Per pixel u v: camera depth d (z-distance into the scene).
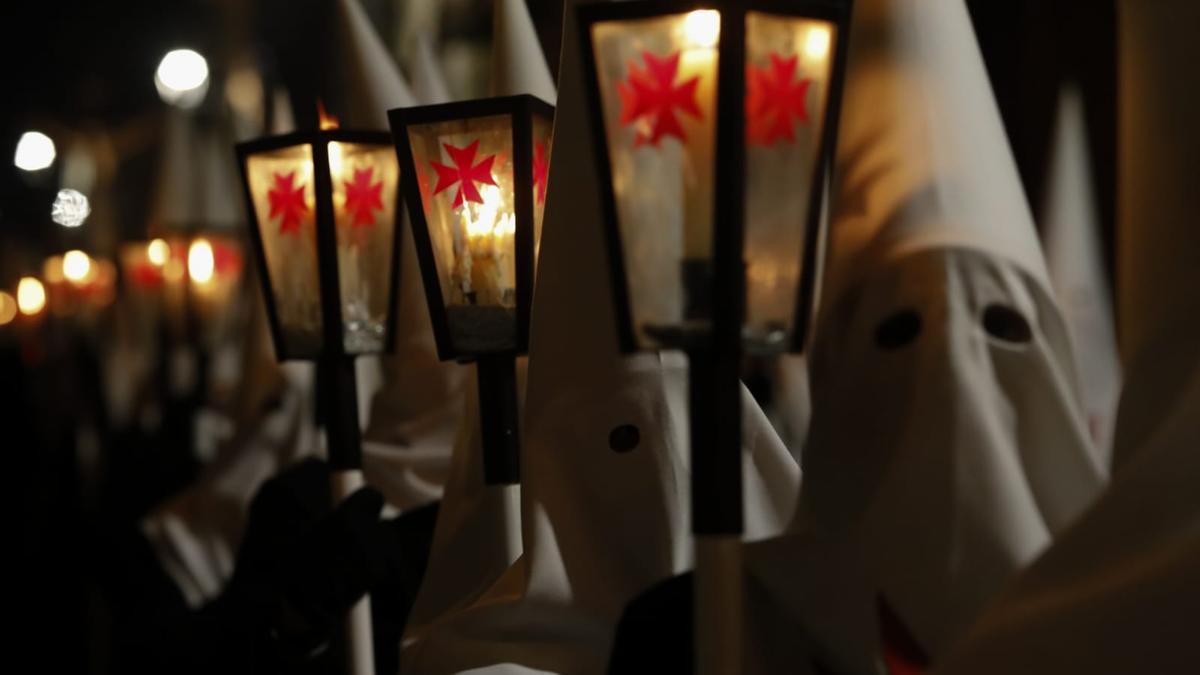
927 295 2.01
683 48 1.55
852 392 2.05
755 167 1.57
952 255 2.02
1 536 7.18
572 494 2.38
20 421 7.54
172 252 7.71
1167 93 1.77
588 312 2.35
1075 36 5.45
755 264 1.58
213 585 4.73
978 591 1.87
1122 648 1.40
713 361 1.57
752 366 4.05
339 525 2.62
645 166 1.57
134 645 3.10
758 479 2.50
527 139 2.36
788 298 1.60
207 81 10.66
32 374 9.29
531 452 2.39
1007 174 2.18
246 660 2.76
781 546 2.02
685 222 1.56
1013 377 1.99
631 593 2.35
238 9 10.55
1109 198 5.31
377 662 3.10
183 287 7.64
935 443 1.92
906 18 2.27
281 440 4.88
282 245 2.69
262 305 4.98
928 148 2.15
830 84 1.59
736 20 1.52
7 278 15.01
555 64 6.44
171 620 3.12
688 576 2.05
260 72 10.24
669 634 2.02
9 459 7.42
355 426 2.72
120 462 6.96
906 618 1.90
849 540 2.00
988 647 1.49
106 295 12.71
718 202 1.54
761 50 1.56
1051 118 5.53
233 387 7.39
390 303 2.73
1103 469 1.98
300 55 9.38
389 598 3.16
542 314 2.37
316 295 2.69
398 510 3.64
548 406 2.38
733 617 1.58
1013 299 2.01
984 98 2.25
